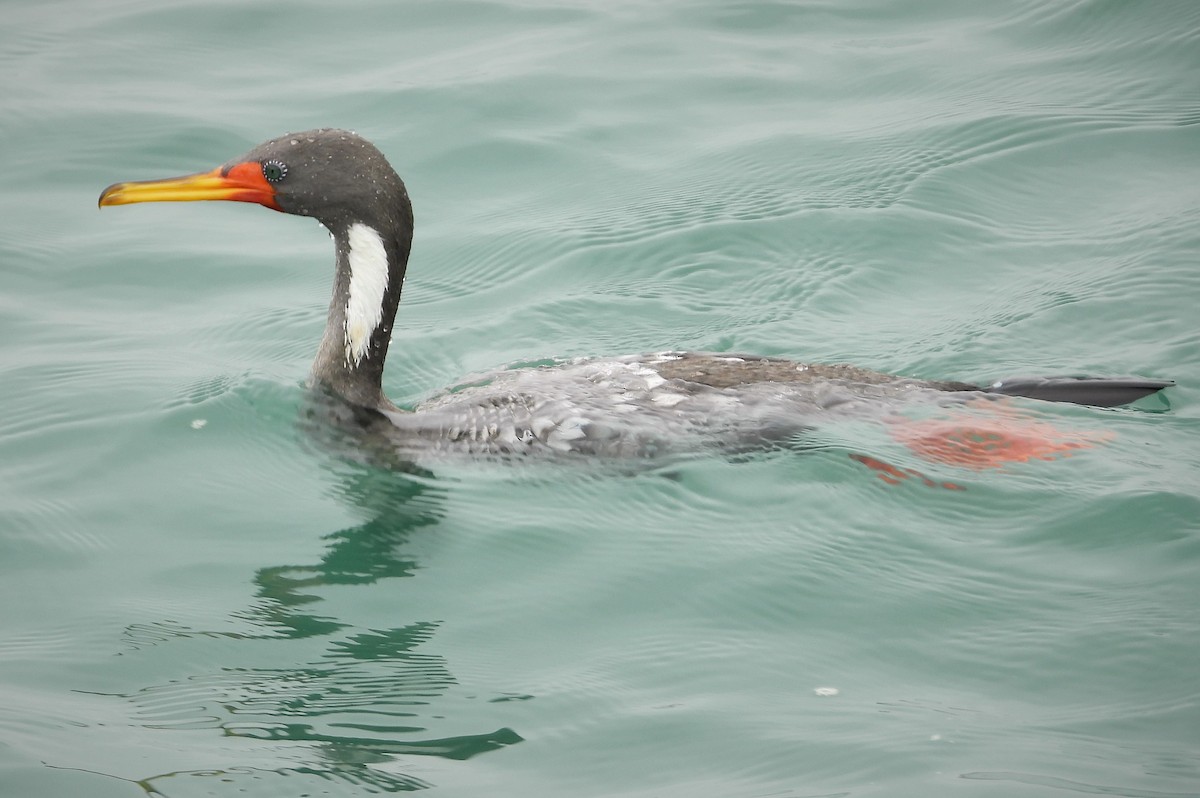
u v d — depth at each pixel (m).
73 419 12.79
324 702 9.05
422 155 17.91
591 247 16.17
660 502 11.25
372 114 18.53
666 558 10.62
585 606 10.10
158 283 15.73
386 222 12.26
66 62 19.73
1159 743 8.57
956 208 16.72
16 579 10.41
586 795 8.23
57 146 17.72
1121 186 16.88
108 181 17.12
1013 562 10.48
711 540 10.82
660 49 20.42
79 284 15.55
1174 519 10.77
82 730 8.69
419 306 15.34
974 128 18.09
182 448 12.33
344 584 10.38
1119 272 15.08
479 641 9.73
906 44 20.52
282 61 19.98
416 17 21.39
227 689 9.17
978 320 14.58
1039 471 11.45
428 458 11.98
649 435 11.68
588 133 18.41
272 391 13.11
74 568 10.57
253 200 12.39
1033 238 16.11
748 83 19.58
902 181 17.20
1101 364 13.52
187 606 10.09
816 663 9.47
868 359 13.95
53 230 16.42
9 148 17.66
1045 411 12.35
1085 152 17.53
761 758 8.53
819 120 18.66
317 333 14.75
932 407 12.30
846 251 16.00
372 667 9.41
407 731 8.79
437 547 10.83
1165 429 12.15
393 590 10.30
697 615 9.99
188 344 14.46
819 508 11.10
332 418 12.60
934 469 11.49
